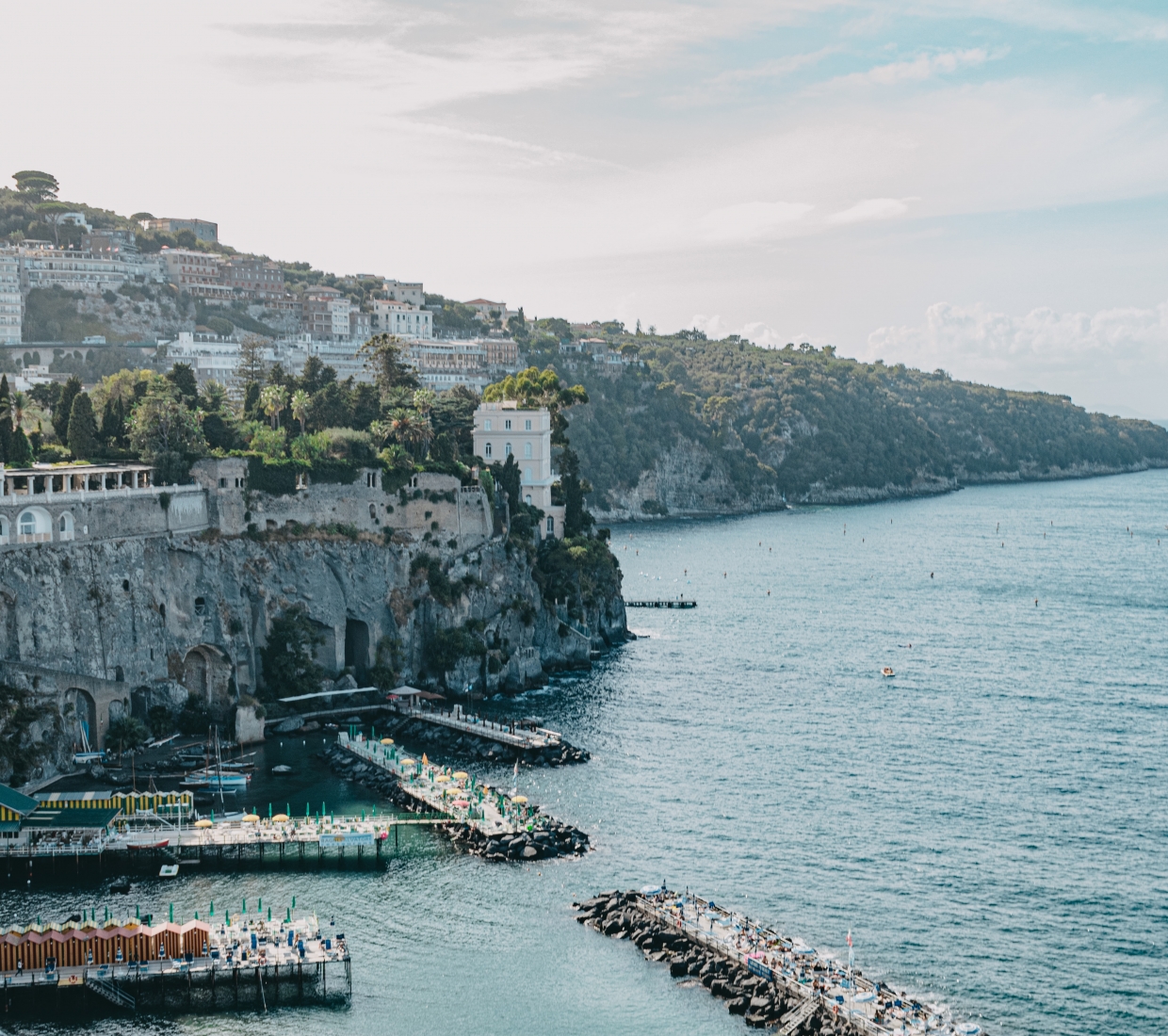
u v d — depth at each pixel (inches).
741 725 7460.6
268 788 6048.2
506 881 5027.1
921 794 6200.8
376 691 7696.9
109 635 6560.0
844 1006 4018.2
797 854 5364.2
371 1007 4121.6
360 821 5418.3
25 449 6870.1
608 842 5457.7
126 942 4202.8
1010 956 4500.5
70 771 6043.3
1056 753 7003.0
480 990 4222.4
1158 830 5748.0
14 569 6077.8
